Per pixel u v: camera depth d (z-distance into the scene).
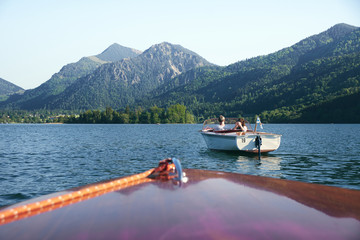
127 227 0.79
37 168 9.36
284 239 0.73
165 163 1.46
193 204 0.97
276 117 157.50
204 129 13.61
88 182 7.20
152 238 0.72
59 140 24.72
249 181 1.40
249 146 10.73
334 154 11.95
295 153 12.26
